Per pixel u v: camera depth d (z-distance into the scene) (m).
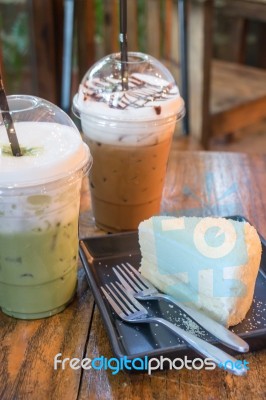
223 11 1.57
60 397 0.45
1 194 0.45
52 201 0.47
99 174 0.61
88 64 1.14
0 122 0.50
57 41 1.14
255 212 0.66
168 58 1.38
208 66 1.20
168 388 0.45
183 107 0.61
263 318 0.50
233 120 1.35
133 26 1.20
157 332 0.48
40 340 0.49
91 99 0.59
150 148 0.59
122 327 0.48
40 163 0.46
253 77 1.53
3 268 0.49
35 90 1.17
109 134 0.58
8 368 0.47
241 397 0.45
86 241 0.57
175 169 0.75
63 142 0.49
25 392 0.45
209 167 0.76
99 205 0.62
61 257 0.49
